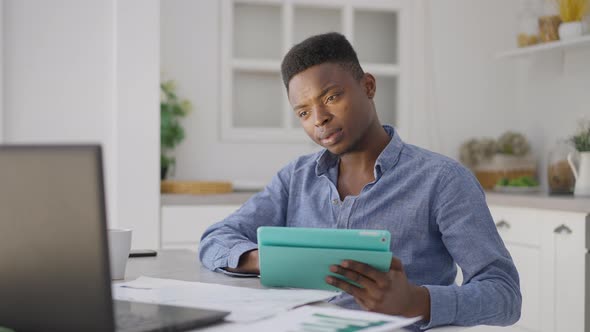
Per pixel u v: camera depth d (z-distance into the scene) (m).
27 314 0.81
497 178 3.55
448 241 1.36
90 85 3.00
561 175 3.12
